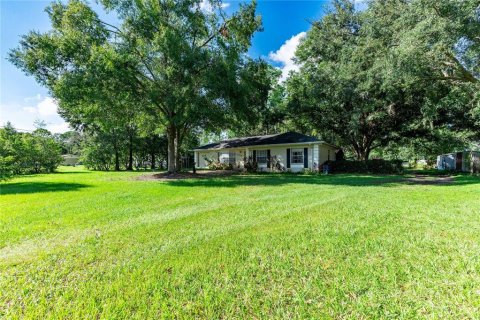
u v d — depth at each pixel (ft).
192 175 52.21
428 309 6.28
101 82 37.86
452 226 12.87
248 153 69.05
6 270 8.89
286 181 38.29
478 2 27.20
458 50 34.09
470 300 6.57
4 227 14.08
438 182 35.01
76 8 37.73
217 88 40.63
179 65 40.16
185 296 7.12
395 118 58.23
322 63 57.93
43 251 10.54
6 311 6.55
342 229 12.71
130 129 94.58
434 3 29.14
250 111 50.80
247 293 7.18
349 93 51.34
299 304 6.61
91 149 94.27
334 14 56.85
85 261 9.53
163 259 9.55
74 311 6.54
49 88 42.06
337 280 7.75
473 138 64.18
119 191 28.37
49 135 93.09
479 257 9.05
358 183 34.53
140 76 43.93
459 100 47.62
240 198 22.99
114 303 6.83
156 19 41.42
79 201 22.04
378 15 42.29
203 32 46.32
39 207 19.51
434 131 59.00
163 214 16.97
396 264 8.70
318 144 58.03
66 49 36.35
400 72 34.19
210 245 10.89
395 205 18.35
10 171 40.19
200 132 77.61
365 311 6.26
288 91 68.28
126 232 12.95
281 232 12.46
